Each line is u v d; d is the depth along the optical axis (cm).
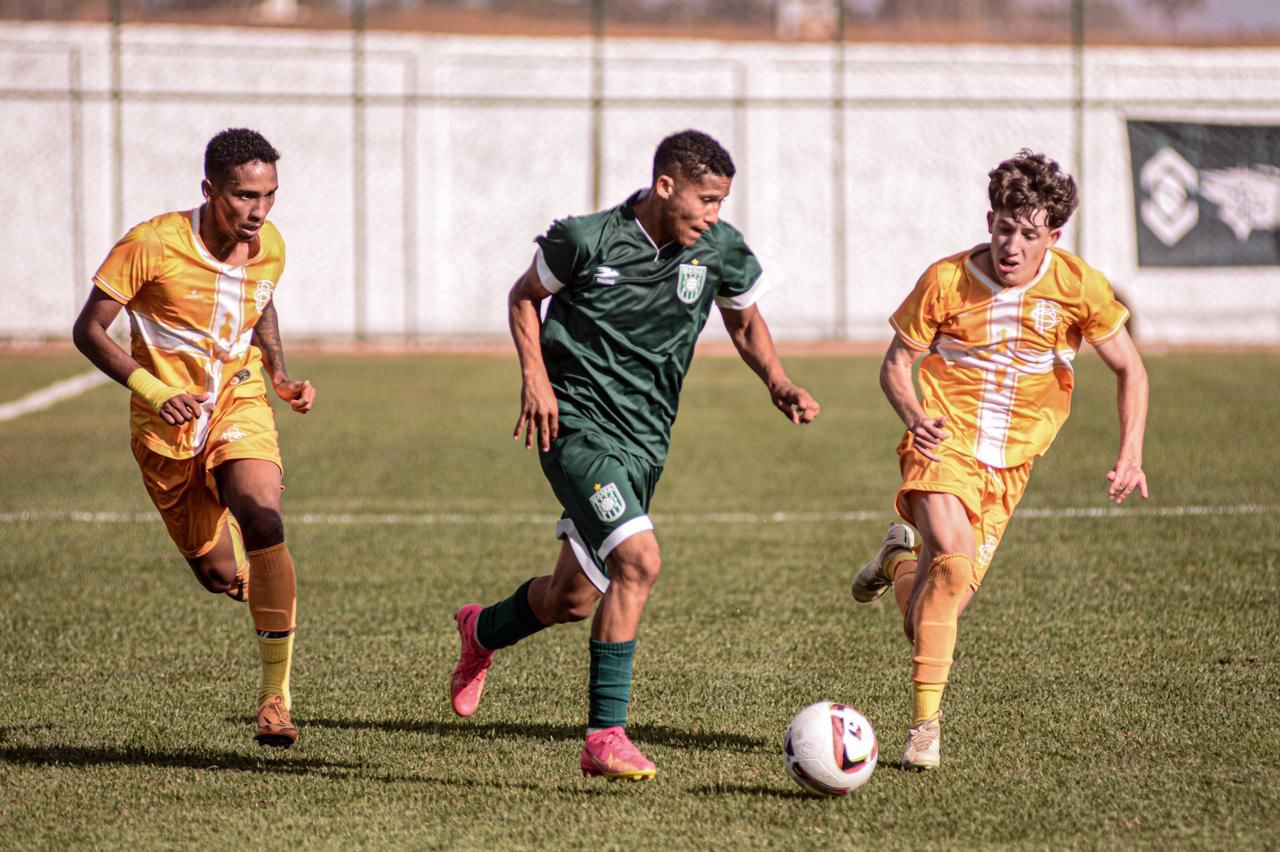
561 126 8050
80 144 7688
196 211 1616
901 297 8288
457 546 2903
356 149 7650
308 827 1338
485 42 7931
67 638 2147
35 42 7625
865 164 8206
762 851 1264
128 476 3803
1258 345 7788
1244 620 2186
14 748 1605
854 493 3538
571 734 1672
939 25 11162
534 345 1499
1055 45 9556
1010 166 1499
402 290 8050
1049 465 3888
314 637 2164
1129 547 2777
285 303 7988
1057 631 2139
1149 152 7212
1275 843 1270
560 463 1480
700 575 2606
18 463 4019
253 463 1609
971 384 1600
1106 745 1577
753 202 8162
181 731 1675
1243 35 10019
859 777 1401
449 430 4703
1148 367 6431
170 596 2439
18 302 7731
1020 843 1277
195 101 7744
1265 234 7275
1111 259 8231
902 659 2006
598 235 1480
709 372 6469
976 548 1605
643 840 1296
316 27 9281
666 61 8025
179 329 1617
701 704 1781
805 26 10294
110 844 1291
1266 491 3400
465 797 1430
